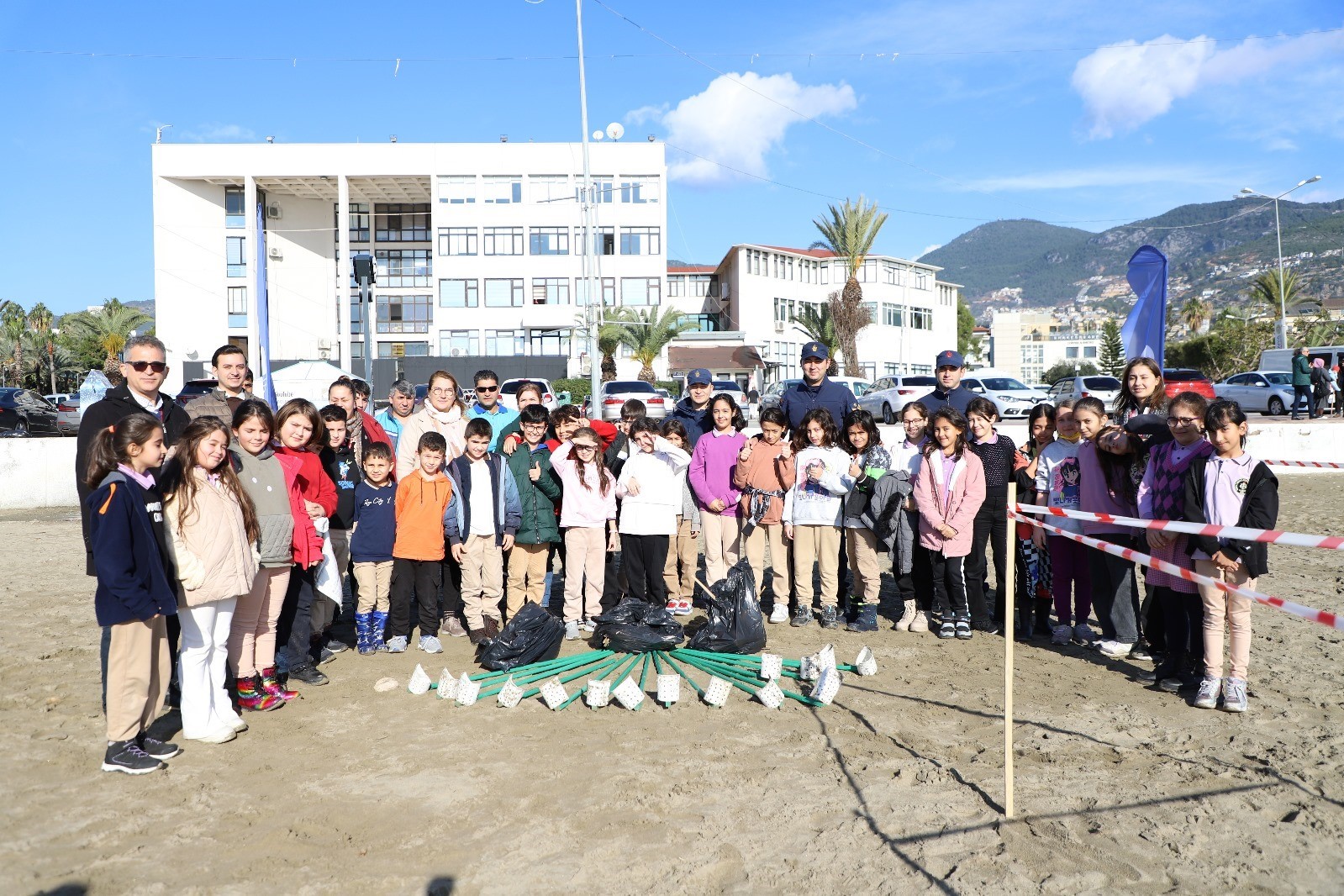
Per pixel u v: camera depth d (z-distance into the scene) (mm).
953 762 5105
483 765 5098
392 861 3986
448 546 8320
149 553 4988
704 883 3801
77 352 71625
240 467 6000
